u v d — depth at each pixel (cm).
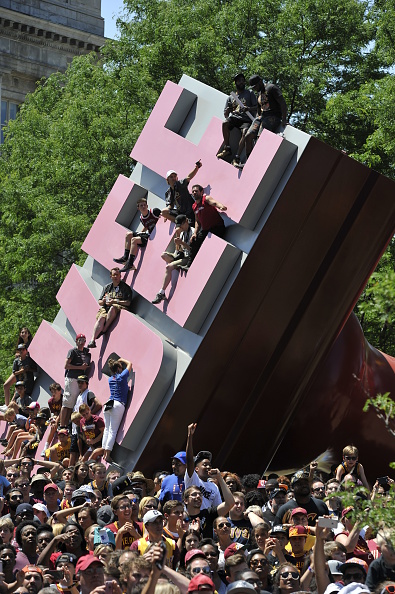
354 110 4584
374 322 4438
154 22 5006
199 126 2847
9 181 5478
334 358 2931
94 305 2977
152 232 2797
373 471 3052
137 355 2694
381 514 1303
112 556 1488
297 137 2488
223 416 2659
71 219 4969
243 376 2634
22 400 3269
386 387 3072
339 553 1661
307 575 1641
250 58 4697
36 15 8675
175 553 1805
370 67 4997
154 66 4925
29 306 5219
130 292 2855
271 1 4800
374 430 3009
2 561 1612
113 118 4891
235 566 1596
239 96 2694
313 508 2042
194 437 2648
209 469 2267
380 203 2616
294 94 4753
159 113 2894
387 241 2730
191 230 2689
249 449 2759
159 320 2734
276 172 2486
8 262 5288
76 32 8888
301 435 2967
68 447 2784
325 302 2666
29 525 1788
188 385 2584
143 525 1834
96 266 3097
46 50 8838
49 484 2150
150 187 2938
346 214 2581
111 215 3000
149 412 2628
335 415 2964
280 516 2041
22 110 6112
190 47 4662
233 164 2619
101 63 5719
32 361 3291
